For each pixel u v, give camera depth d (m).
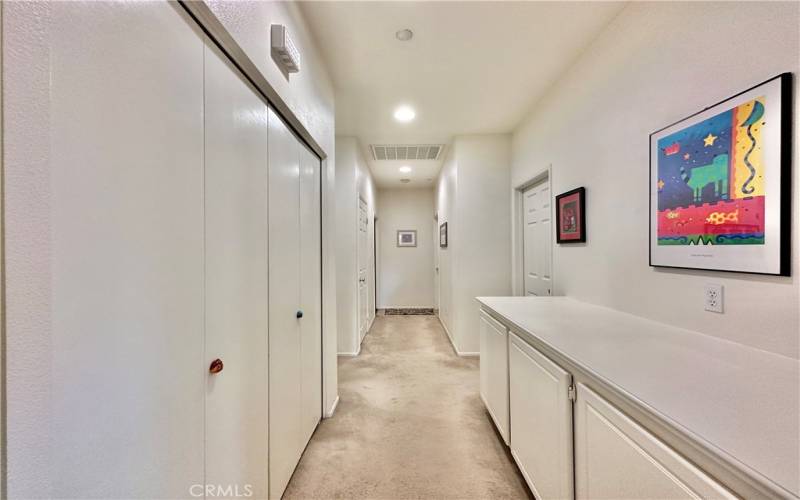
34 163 0.48
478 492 1.59
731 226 1.14
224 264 1.03
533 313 1.83
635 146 1.64
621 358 1.10
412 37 1.94
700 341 1.24
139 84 0.68
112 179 0.62
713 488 0.66
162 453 0.76
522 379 1.60
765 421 0.72
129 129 0.66
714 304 1.23
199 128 0.90
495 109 2.94
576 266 2.23
